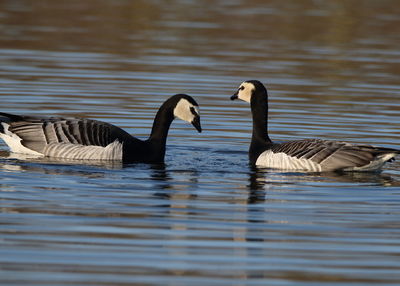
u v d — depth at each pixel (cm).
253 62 2773
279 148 1722
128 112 2112
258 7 3956
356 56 2939
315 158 1656
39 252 1120
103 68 2608
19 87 2314
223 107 2234
